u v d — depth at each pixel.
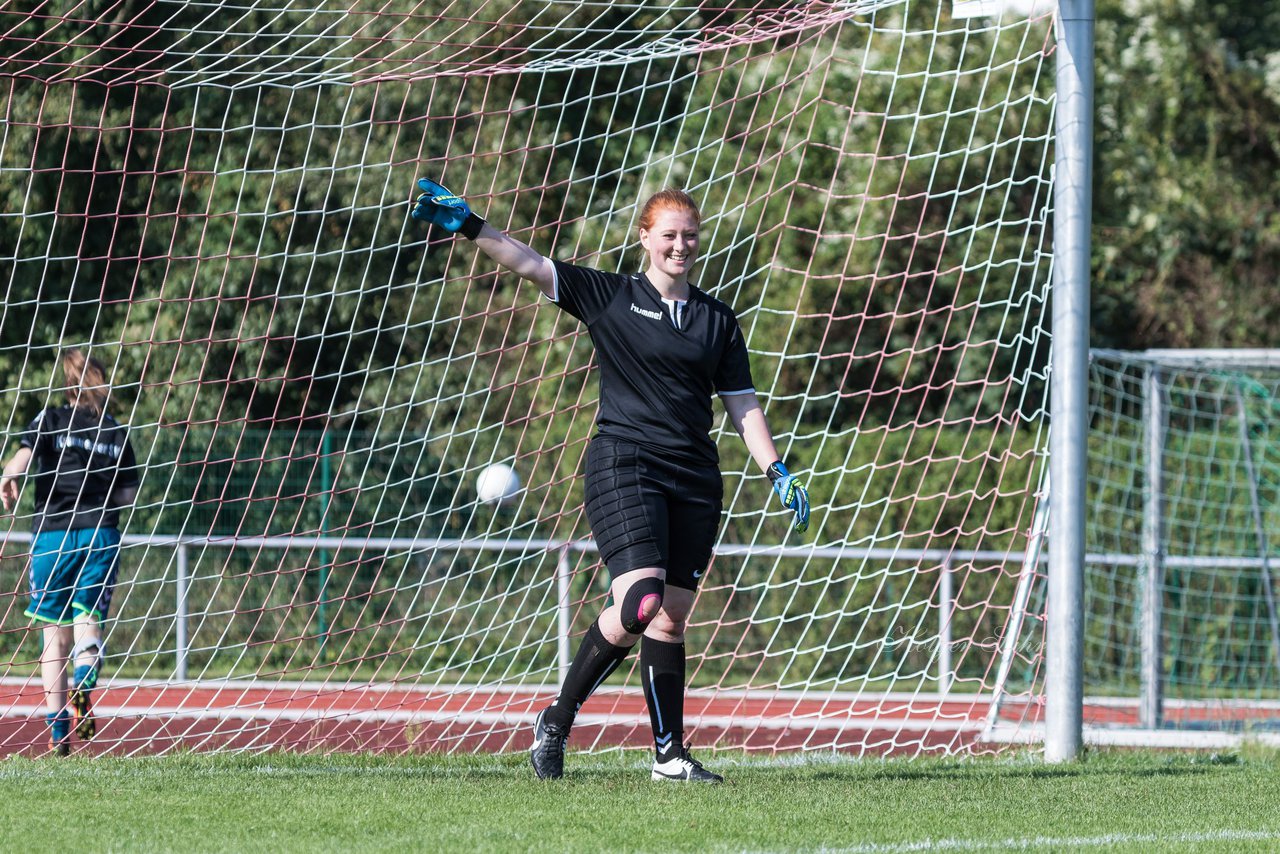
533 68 28.42
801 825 15.12
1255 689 41.31
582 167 47.91
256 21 42.84
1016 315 53.09
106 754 23.27
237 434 43.16
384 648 41.28
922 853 13.89
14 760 21.67
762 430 17.77
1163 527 32.69
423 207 16.81
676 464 17.16
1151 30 66.38
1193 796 17.84
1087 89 22.14
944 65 51.34
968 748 25.42
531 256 17.11
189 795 17.08
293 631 42.16
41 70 40.12
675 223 17.14
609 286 17.33
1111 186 63.91
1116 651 42.22
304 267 45.66
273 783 18.41
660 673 18.27
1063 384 22.20
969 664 41.81
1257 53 71.69
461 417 47.41
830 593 41.97
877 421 54.19
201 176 44.19
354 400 47.62
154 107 42.88
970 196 51.91
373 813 15.62
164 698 31.72
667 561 17.23
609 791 17.34
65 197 42.28
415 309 47.47
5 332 42.69
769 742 27.80
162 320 44.28
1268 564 32.44
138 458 43.03
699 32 28.38
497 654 29.00
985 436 43.47
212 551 42.28
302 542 29.33
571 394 44.84
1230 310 65.00
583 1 28.66
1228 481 42.66
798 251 51.81
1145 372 33.91
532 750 18.66
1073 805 16.91
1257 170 70.19
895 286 53.12
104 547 25.06
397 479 43.62
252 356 45.09
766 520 42.41
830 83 51.34
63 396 30.14
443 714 27.08
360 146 45.50
